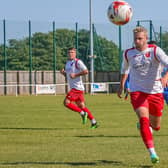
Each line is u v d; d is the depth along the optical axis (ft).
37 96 291.38
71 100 116.78
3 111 169.17
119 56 329.52
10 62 343.87
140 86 63.16
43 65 351.05
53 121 129.90
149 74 63.10
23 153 71.92
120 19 85.35
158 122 65.67
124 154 69.26
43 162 62.95
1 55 343.26
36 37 349.82
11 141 87.25
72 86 116.67
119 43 328.90
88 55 332.39
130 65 63.93
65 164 61.05
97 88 312.50
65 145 80.79
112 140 86.53
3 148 77.82
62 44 346.33
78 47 338.34
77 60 115.55
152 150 58.49
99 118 136.98
